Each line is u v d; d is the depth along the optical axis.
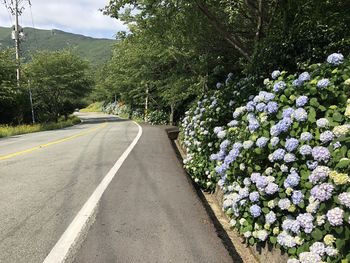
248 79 8.81
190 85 20.92
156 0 11.05
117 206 6.23
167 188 7.43
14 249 4.54
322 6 7.93
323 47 7.78
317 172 3.44
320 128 4.00
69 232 5.06
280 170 4.25
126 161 10.59
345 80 4.26
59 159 11.24
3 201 6.61
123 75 42.12
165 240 4.80
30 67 47.91
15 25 37.16
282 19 8.62
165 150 13.07
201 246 4.62
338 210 3.12
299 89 4.63
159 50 22.47
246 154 4.93
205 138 8.61
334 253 3.14
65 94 51.53
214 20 10.77
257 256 4.66
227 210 5.55
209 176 7.80
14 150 14.34
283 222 3.88
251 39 11.68
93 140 17.23
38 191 7.26
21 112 39.44
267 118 4.84
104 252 4.44
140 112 52.72
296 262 3.47
